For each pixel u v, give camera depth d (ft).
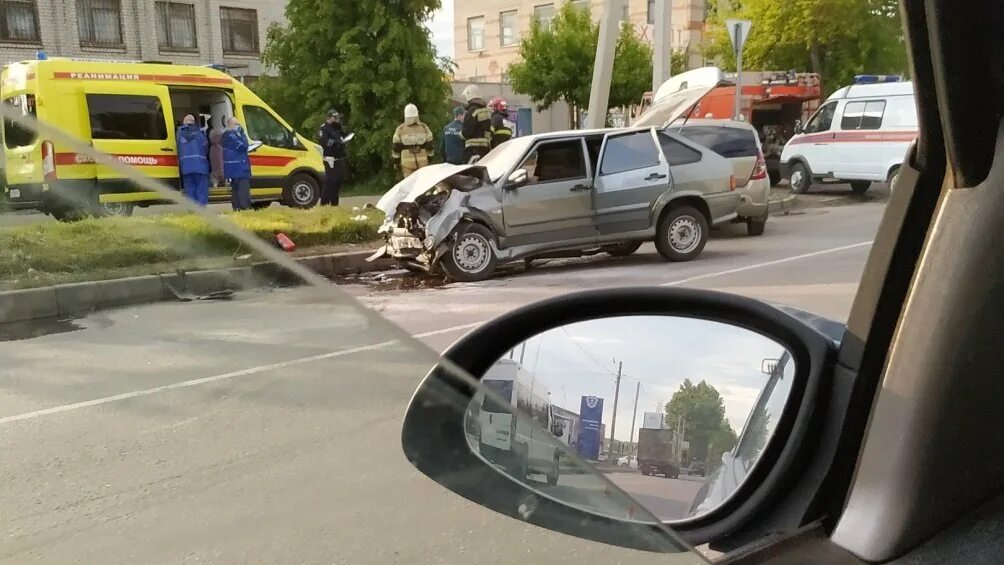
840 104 56.70
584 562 2.94
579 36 88.43
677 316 5.94
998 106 4.49
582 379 5.69
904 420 4.86
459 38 146.72
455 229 30.89
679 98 40.22
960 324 4.71
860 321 5.34
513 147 33.17
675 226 33.63
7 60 83.05
